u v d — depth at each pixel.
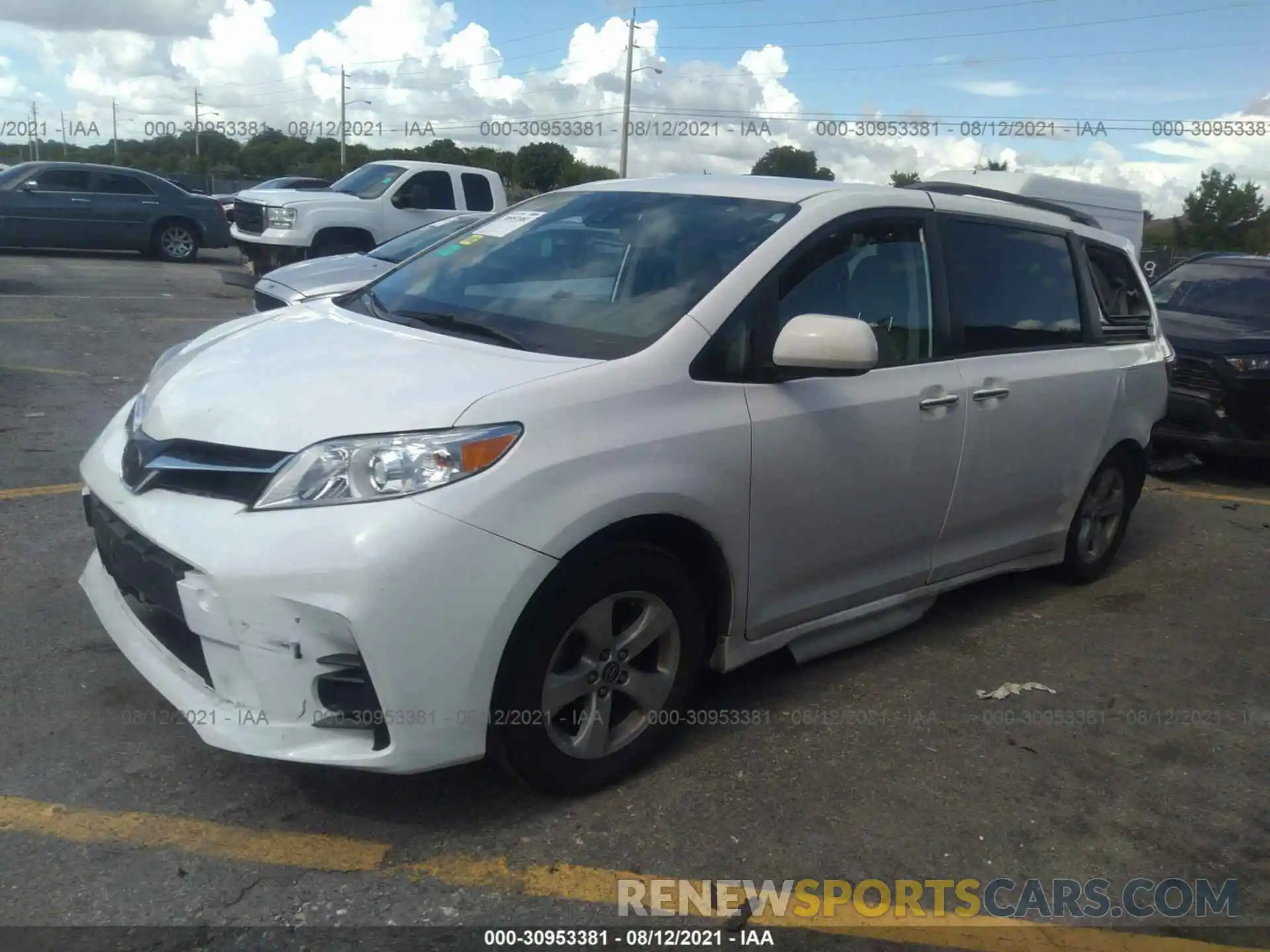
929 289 4.34
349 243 14.22
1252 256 10.21
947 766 3.77
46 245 19.17
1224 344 8.05
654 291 3.68
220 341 3.85
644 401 3.31
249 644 2.86
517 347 3.50
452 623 2.88
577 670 3.27
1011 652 4.81
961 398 4.33
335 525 2.83
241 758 3.47
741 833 3.29
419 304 4.01
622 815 3.33
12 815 3.12
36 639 4.17
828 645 4.19
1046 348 4.94
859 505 3.99
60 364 9.50
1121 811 3.59
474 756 3.02
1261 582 6.02
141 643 3.32
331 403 3.07
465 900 2.91
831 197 4.08
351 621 2.79
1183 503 7.69
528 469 2.99
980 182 14.05
